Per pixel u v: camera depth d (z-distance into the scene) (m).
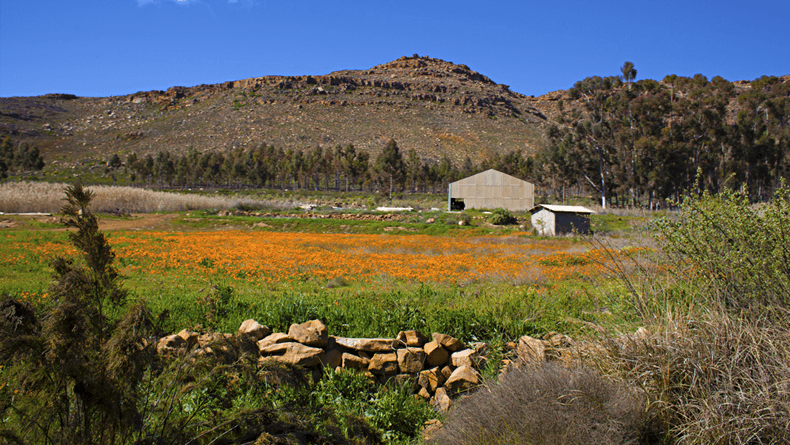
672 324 4.77
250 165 125.12
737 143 65.44
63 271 3.08
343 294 9.50
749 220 5.08
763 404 3.77
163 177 128.88
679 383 4.26
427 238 31.72
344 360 5.69
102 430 2.89
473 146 178.25
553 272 13.46
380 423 4.86
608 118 69.38
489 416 3.87
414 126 195.62
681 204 5.60
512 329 6.50
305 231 39.97
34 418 2.85
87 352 2.93
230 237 28.89
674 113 70.81
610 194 66.19
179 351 3.75
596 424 3.59
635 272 6.33
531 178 112.94
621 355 4.68
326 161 123.94
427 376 5.69
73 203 3.21
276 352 5.58
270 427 3.26
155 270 13.30
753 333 4.38
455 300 8.60
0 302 3.01
